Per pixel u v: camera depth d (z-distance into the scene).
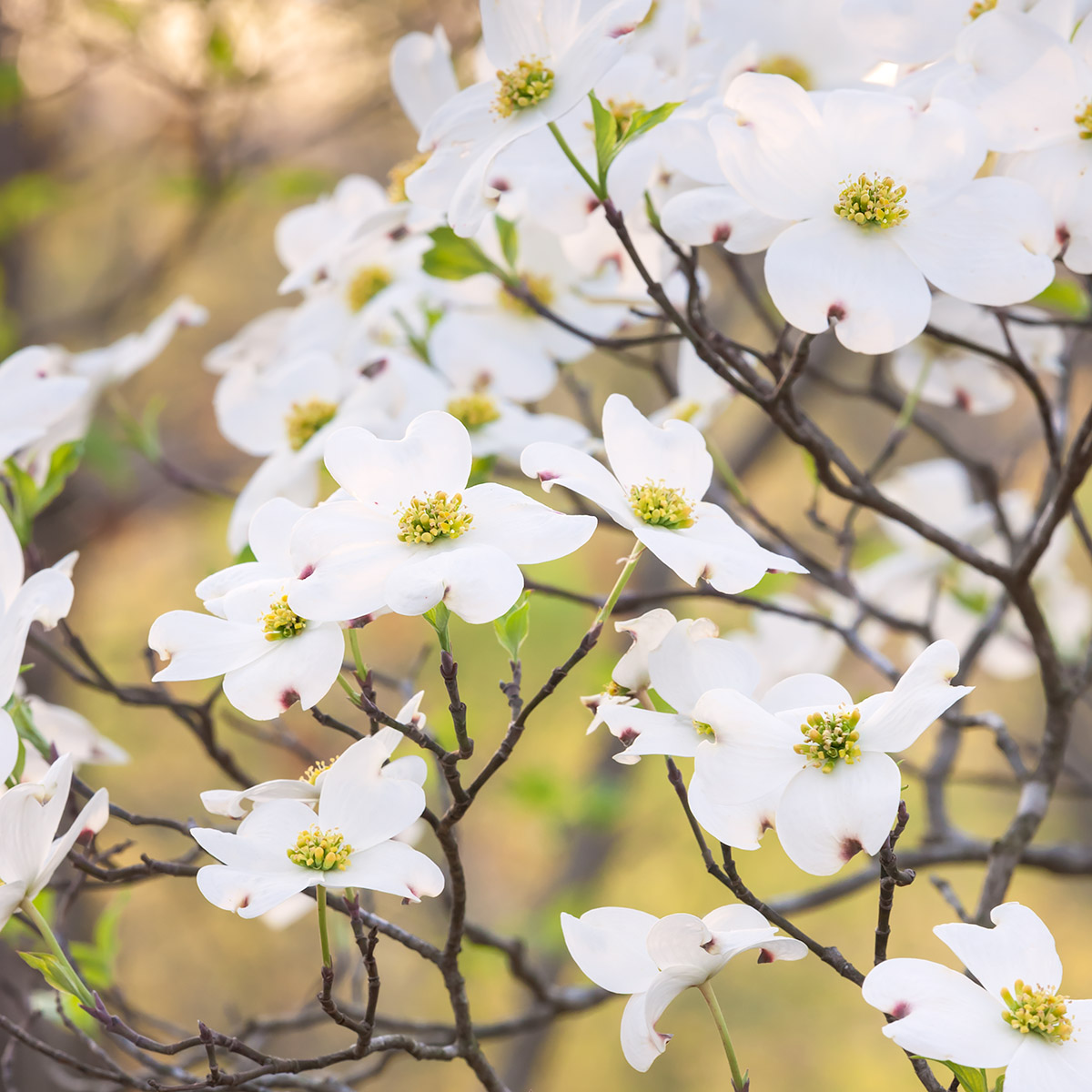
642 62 1.73
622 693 1.62
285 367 1.86
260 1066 1.65
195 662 1.60
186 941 6.46
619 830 4.19
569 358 1.87
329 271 1.80
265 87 3.54
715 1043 6.70
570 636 4.30
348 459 1.59
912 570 2.39
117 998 1.84
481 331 1.86
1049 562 2.46
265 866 1.59
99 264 5.56
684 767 3.92
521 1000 4.02
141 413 5.23
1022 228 1.64
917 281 1.64
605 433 1.61
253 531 1.63
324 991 1.60
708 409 1.86
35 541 4.09
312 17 3.50
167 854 5.30
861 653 1.84
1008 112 1.66
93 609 5.16
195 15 3.39
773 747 1.57
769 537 1.95
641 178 1.73
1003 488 2.29
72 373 1.95
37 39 3.56
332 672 1.59
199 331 5.56
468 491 1.60
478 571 1.56
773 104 1.64
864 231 1.64
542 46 1.67
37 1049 1.63
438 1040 2.47
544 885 4.84
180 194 3.65
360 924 1.62
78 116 4.47
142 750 5.93
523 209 1.83
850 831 1.56
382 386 1.83
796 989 6.79
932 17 1.68
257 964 6.50
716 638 1.61
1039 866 2.09
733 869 1.58
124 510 4.40
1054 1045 1.55
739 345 1.73
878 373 1.95
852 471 1.74
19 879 1.60
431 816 1.62
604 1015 6.71
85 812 1.62
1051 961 1.56
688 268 1.72
